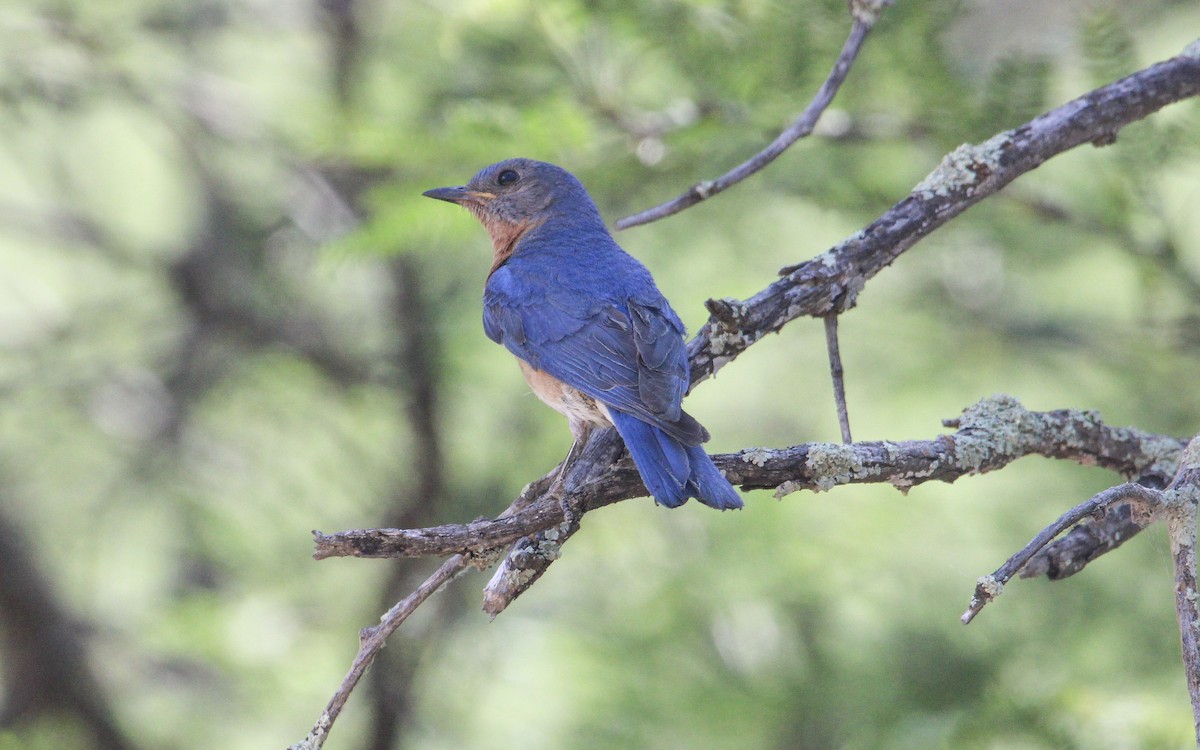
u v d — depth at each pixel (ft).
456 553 19.67
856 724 38.11
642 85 37.04
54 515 57.11
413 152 34.60
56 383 53.42
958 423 24.21
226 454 53.78
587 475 24.32
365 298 51.03
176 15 46.19
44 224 55.42
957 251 40.09
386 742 49.60
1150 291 35.22
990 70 34.55
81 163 56.59
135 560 58.23
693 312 43.52
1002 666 37.40
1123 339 38.09
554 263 30.17
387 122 36.32
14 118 48.37
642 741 39.78
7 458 54.80
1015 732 33.78
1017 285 41.55
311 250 49.21
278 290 51.16
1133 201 34.40
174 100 47.93
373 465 50.96
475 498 47.98
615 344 27.02
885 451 22.88
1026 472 42.65
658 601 42.73
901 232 24.39
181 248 53.93
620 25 33.76
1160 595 38.55
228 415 54.70
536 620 47.50
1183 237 37.11
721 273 44.06
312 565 52.90
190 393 52.95
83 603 57.98
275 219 51.44
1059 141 25.40
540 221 32.86
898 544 42.11
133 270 55.36
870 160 37.65
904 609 40.40
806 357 49.67
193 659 54.13
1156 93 25.82
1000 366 40.93
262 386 52.90
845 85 34.22
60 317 57.36
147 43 47.01
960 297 40.93
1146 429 37.91
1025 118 32.68
